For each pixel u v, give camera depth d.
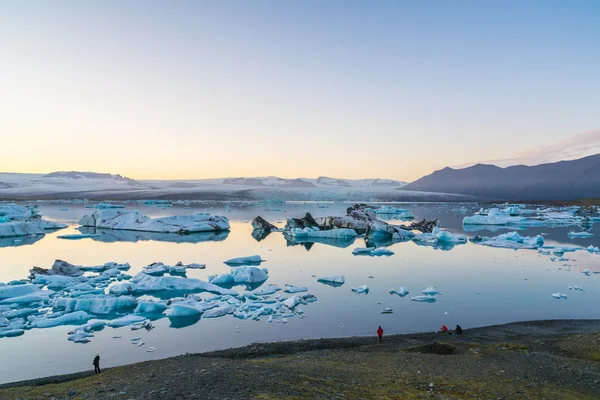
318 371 16.44
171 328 26.66
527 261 51.81
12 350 23.08
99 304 30.89
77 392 13.66
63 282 38.53
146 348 23.20
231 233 88.69
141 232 89.12
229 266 48.94
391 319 28.39
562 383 15.39
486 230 96.38
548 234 84.81
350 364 18.09
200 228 89.25
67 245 67.81
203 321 28.09
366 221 94.75
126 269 46.50
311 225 93.25
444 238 72.06
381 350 21.55
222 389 12.45
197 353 21.88
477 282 39.84
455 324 27.28
